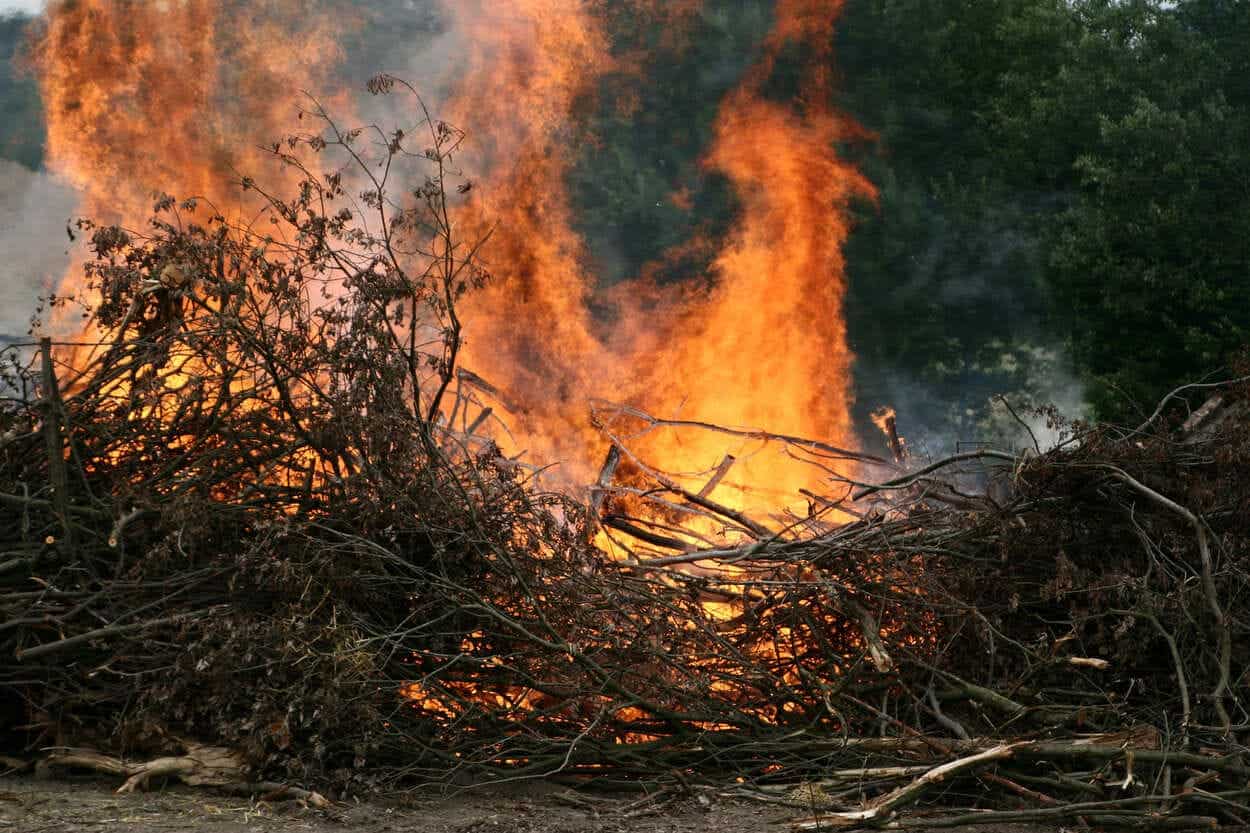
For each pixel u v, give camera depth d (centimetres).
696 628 823
